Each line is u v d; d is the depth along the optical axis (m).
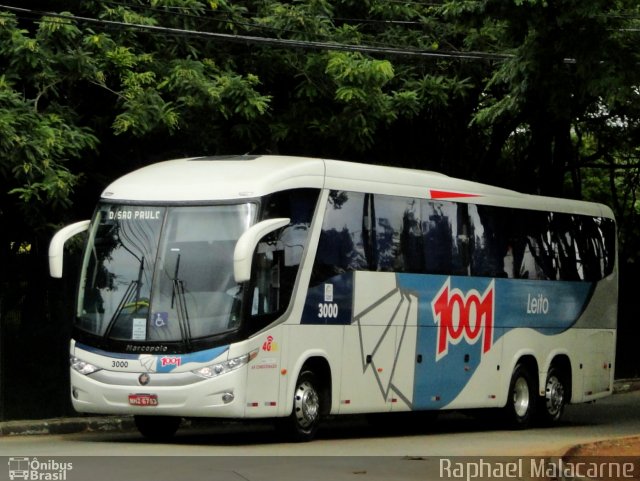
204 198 18.23
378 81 24.80
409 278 21.31
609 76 21.50
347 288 19.83
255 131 25.00
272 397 18.19
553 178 32.38
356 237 20.11
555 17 21.66
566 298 25.64
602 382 26.88
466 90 27.36
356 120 24.97
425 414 25.06
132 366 17.80
